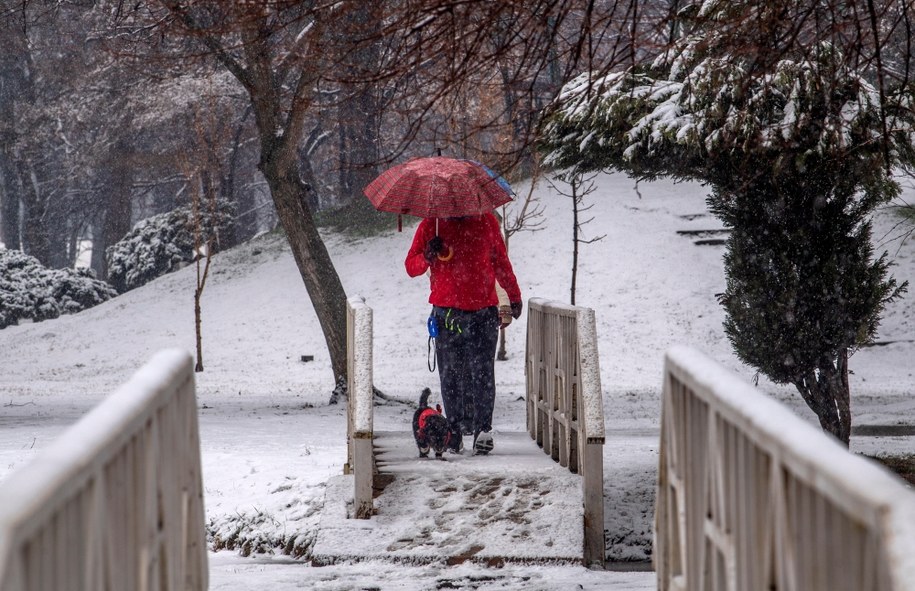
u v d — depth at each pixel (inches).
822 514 125.9
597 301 2559.1
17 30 3115.2
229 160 4106.8
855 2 567.5
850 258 953.5
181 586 242.4
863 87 789.2
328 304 1669.5
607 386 1984.5
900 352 2239.2
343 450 905.5
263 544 630.5
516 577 499.8
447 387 662.5
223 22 547.5
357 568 516.4
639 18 557.6
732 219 965.8
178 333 2800.2
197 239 2613.2
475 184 637.9
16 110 4148.6
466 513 574.9
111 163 3833.7
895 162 843.4
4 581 100.0
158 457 207.9
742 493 176.2
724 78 650.8
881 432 1205.7
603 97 837.2
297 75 1711.4
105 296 3521.2
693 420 225.3
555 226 2883.9
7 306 3297.2
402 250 3006.9
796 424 144.0
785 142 741.9
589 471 563.8
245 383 2247.8
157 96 3191.4
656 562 270.8
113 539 162.2
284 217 1653.5
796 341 959.6
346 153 2955.2
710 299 2527.1
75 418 1407.5
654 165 895.7
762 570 162.9
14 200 5142.7
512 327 2549.2
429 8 488.4
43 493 118.0
